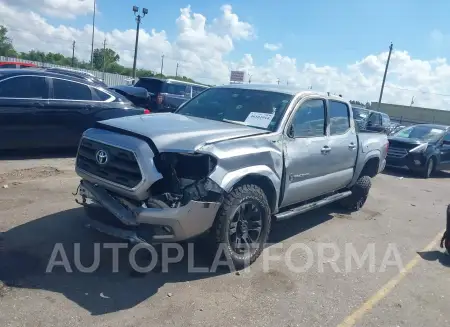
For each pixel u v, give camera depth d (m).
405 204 8.73
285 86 5.87
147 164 3.85
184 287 4.05
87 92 9.11
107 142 4.13
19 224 5.02
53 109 8.57
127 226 4.00
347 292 4.34
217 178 4.01
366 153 6.99
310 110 5.57
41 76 8.55
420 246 6.04
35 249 4.43
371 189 10.06
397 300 4.29
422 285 4.71
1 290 3.62
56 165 8.16
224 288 4.12
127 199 4.02
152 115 5.09
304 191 5.48
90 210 4.44
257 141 4.57
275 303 3.96
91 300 3.65
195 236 4.07
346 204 7.43
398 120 59.03
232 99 5.53
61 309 3.47
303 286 4.36
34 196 6.08
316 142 5.53
